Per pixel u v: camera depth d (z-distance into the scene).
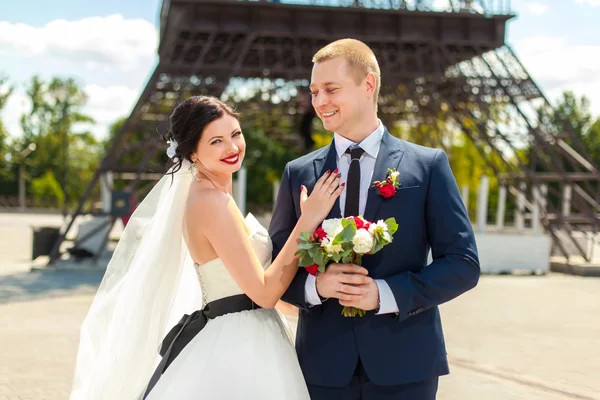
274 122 30.28
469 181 33.50
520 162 19.09
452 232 2.74
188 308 3.55
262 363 3.02
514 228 22.33
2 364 6.95
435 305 2.75
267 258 3.21
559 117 19.67
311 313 2.95
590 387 6.44
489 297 12.53
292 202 3.12
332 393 2.89
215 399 2.94
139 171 16.33
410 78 19.77
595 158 48.66
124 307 3.22
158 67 17.34
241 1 17.47
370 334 2.80
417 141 28.50
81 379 3.36
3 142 64.38
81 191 66.44
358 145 2.89
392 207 2.80
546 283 14.84
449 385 6.45
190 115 3.07
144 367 3.23
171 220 3.21
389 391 2.81
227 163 3.07
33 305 10.64
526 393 6.21
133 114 17.08
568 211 19.20
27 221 37.19
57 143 65.50
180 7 17.69
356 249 2.58
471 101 20.27
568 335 9.05
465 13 18.77
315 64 2.87
